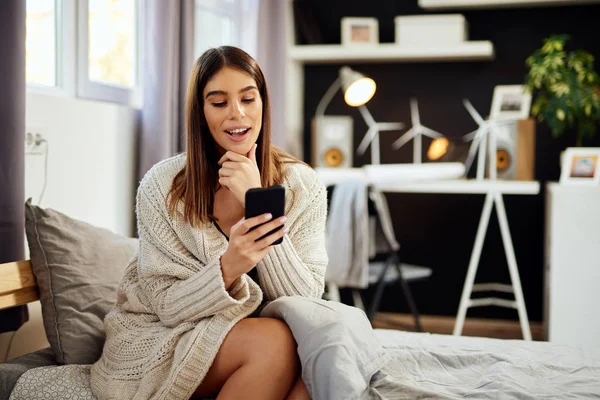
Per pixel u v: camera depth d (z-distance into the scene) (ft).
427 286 13.24
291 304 4.47
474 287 12.89
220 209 5.21
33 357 5.45
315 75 13.71
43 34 7.21
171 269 4.89
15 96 5.65
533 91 12.70
